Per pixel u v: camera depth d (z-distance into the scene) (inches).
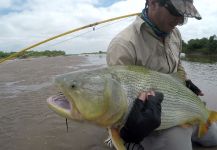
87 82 24.4
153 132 32.3
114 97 25.1
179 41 39.8
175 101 31.0
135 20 34.3
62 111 23.9
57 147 38.9
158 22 33.1
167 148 32.1
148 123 26.5
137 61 33.2
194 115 33.3
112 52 32.5
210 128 38.7
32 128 45.8
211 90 72.7
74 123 47.4
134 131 26.4
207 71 119.9
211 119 35.9
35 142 40.6
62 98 25.0
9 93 73.0
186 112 32.2
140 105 26.5
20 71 124.5
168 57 35.7
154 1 32.3
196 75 105.5
